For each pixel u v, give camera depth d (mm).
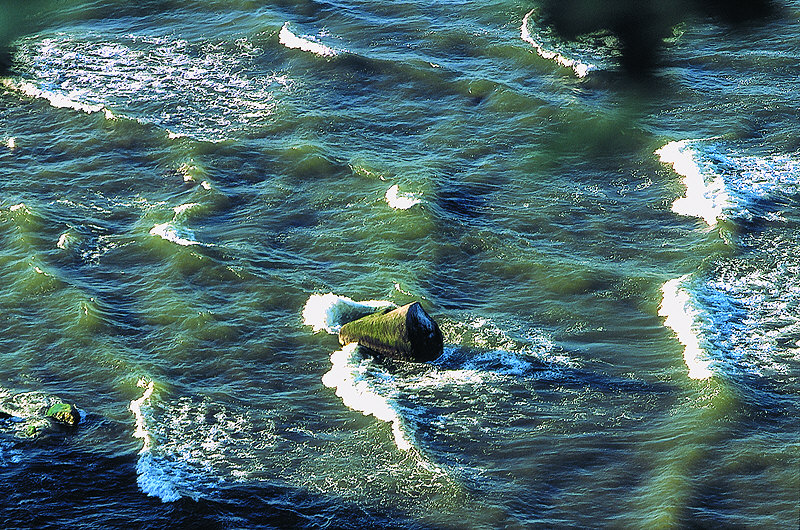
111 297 108625
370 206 124188
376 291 109500
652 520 77312
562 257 113938
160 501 82062
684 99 142250
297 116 145250
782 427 87062
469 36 163875
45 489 83375
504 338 101312
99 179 132000
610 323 103062
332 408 92688
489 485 82750
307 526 79562
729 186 123938
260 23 169625
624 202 123312
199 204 125500
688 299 104188
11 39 167625
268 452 87438
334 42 165000
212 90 153250
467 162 134125
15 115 147625
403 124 144125
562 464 84500
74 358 99062
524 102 144250
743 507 78562
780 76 147250
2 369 97812
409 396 93750
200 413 91938
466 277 112000
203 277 111625
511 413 91000
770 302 104438
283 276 112000
